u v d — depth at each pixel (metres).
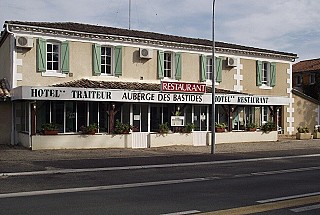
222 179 11.84
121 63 22.45
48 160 15.65
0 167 13.73
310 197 8.97
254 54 27.16
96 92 19.45
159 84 23.38
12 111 20.69
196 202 8.44
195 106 23.78
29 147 18.91
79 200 8.65
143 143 21.42
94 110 20.78
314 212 7.57
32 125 18.77
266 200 8.64
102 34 21.72
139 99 20.56
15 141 20.73
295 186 10.53
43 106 19.66
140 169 14.17
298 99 29.64
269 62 28.03
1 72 22.56
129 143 20.94
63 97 18.75
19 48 19.84
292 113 29.28
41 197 9.01
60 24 22.17
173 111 22.94
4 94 19.80
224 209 7.76
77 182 11.24
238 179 11.84
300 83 41.28
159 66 23.58
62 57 20.86
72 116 20.30
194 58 24.86
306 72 40.28
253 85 27.25
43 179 11.77
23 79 19.94
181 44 24.12
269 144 24.16
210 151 20.12
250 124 25.48
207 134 23.50
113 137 20.53
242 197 8.99
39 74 20.28
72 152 18.34
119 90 20.00
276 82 28.33
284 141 25.97
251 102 24.36
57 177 12.19
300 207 7.96
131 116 21.67
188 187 10.39
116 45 22.36
